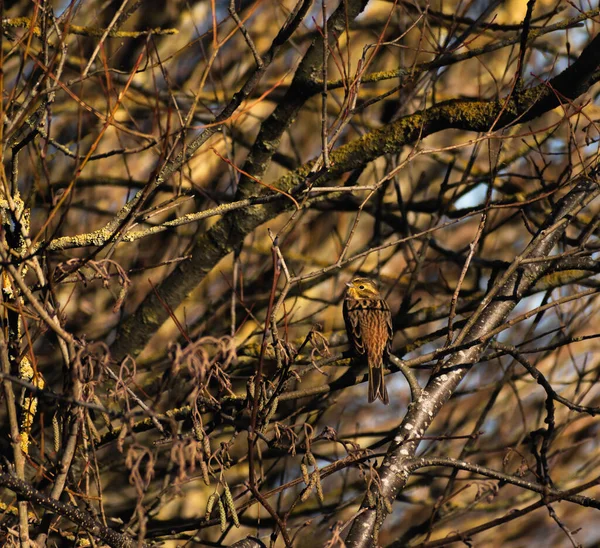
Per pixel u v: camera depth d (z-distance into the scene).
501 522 6.18
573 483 16.25
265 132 11.26
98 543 7.81
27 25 9.15
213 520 8.67
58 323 6.58
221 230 11.76
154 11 15.88
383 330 9.70
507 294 9.30
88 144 15.48
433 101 12.75
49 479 7.39
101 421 11.02
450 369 8.64
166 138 6.59
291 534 13.67
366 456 7.02
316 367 7.26
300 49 16.20
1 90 6.20
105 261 6.75
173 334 15.68
